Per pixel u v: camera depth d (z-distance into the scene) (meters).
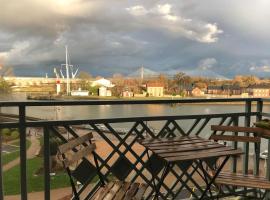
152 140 2.49
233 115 3.05
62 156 1.91
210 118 2.94
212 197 2.73
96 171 2.46
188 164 2.79
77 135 2.36
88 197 2.45
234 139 2.68
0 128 2.07
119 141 2.57
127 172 2.62
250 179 2.52
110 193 2.20
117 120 2.54
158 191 2.44
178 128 2.82
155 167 2.66
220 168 2.39
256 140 2.63
